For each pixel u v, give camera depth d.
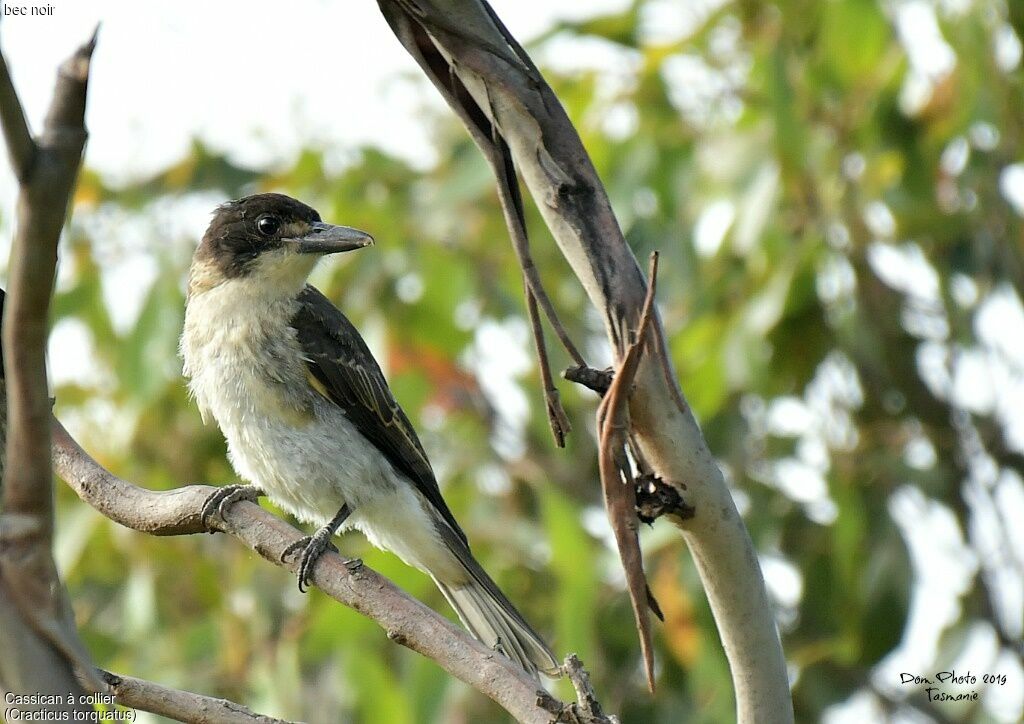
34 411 4.42
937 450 12.09
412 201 12.21
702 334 11.49
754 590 5.86
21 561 4.57
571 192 5.79
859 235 11.91
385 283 11.98
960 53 11.45
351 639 10.31
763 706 5.94
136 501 7.99
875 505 11.58
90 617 12.06
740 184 11.30
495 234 12.60
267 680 10.50
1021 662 12.00
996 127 11.68
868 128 11.77
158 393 11.67
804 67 11.67
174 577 12.13
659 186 11.62
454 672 6.48
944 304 12.17
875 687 12.71
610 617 11.16
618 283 5.74
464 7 5.86
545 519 10.73
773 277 11.52
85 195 12.41
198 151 12.64
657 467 5.73
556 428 5.94
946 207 12.53
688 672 11.12
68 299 12.36
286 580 11.52
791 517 11.86
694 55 12.19
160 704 6.71
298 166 12.38
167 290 11.86
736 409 11.98
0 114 3.99
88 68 4.07
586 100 12.07
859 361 11.95
